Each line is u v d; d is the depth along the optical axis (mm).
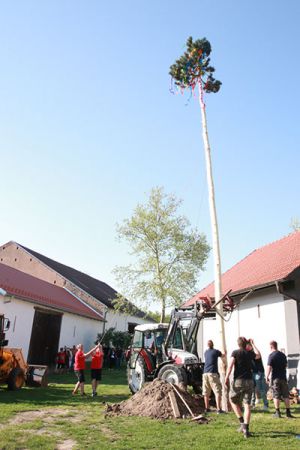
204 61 12539
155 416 8219
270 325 12711
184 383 9898
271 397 10695
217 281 10398
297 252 13688
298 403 10141
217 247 10648
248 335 14086
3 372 12320
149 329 12391
